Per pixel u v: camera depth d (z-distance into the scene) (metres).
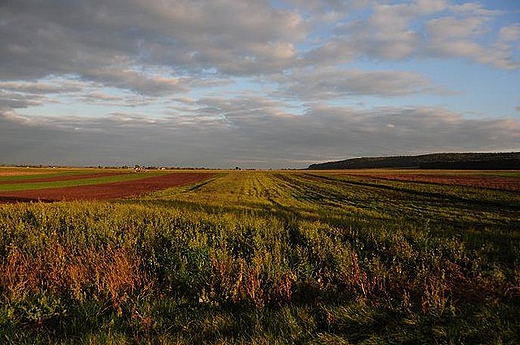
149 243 9.37
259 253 8.42
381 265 8.09
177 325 5.88
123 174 118.94
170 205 18.89
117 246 9.29
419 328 5.25
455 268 7.95
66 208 14.06
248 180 81.44
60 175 108.75
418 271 7.71
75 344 5.24
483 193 38.66
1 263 8.19
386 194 41.12
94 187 58.91
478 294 6.63
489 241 10.09
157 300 6.71
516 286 6.65
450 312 5.68
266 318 5.89
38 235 10.31
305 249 8.99
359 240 9.89
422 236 9.74
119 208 14.48
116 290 6.63
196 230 10.14
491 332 4.98
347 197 38.06
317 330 5.47
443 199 34.66
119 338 5.25
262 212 17.22
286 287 6.85
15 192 48.09
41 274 7.38
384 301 6.34
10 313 5.86
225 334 5.53
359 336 5.23
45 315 6.12
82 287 6.82
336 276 7.62
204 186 60.41
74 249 8.88
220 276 7.22
